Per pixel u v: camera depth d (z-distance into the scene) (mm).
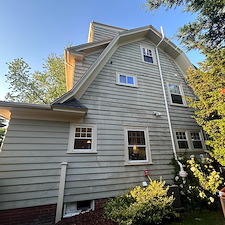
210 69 4840
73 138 4359
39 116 4219
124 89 5816
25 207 3318
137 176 4648
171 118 6293
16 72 13148
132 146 5074
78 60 5828
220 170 5113
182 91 7227
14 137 3789
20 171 3551
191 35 4273
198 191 4316
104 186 4133
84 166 4152
